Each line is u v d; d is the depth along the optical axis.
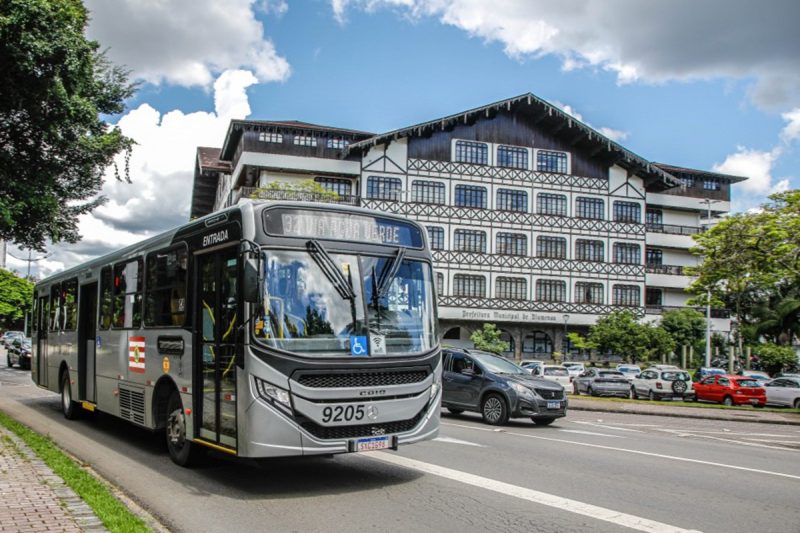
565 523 6.67
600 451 11.75
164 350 9.71
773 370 41.25
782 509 7.52
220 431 8.11
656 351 48.91
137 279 11.00
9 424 12.03
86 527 5.86
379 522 6.63
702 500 7.86
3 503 6.58
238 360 7.60
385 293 8.27
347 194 48.81
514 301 51.06
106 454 10.43
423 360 8.33
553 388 16.08
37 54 12.20
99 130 15.93
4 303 80.06
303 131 47.47
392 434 7.97
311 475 8.82
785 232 28.31
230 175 53.88
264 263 7.61
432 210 49.84
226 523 6.60
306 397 7.45
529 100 51.66
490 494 7.85
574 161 53.59
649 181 54.81
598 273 53.22
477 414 18.61
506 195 51.75
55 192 15.98
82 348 13.72
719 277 32.41
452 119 50.25
